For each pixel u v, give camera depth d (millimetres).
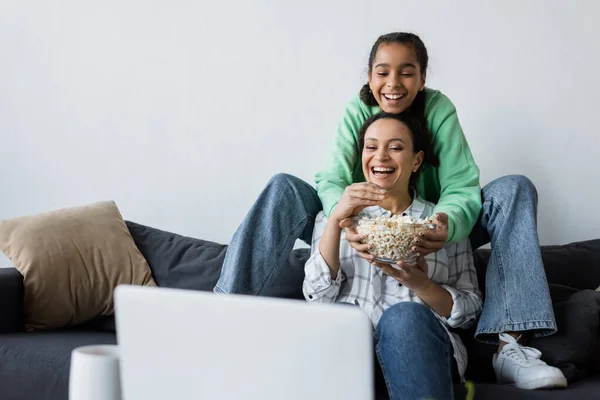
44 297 2588
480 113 2752
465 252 2254
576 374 2062
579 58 2645
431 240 2035
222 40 3051
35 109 3320
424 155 2320
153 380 1107
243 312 1037
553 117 2676
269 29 2982
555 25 2660
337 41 2889
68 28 3262
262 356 1036
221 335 1055
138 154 3178
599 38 2623
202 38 3078
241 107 3027
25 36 3322
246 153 3025
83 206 2865
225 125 3053
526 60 2691
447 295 2109
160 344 1094
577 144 2660
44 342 2373
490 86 2734
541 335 2111
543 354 2092
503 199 2219
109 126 3217
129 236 2836
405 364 1698
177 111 3123
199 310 1062
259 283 2264
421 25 2799
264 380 1039
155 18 3143
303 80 2939
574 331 2100
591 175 2652
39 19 3299
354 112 2453
